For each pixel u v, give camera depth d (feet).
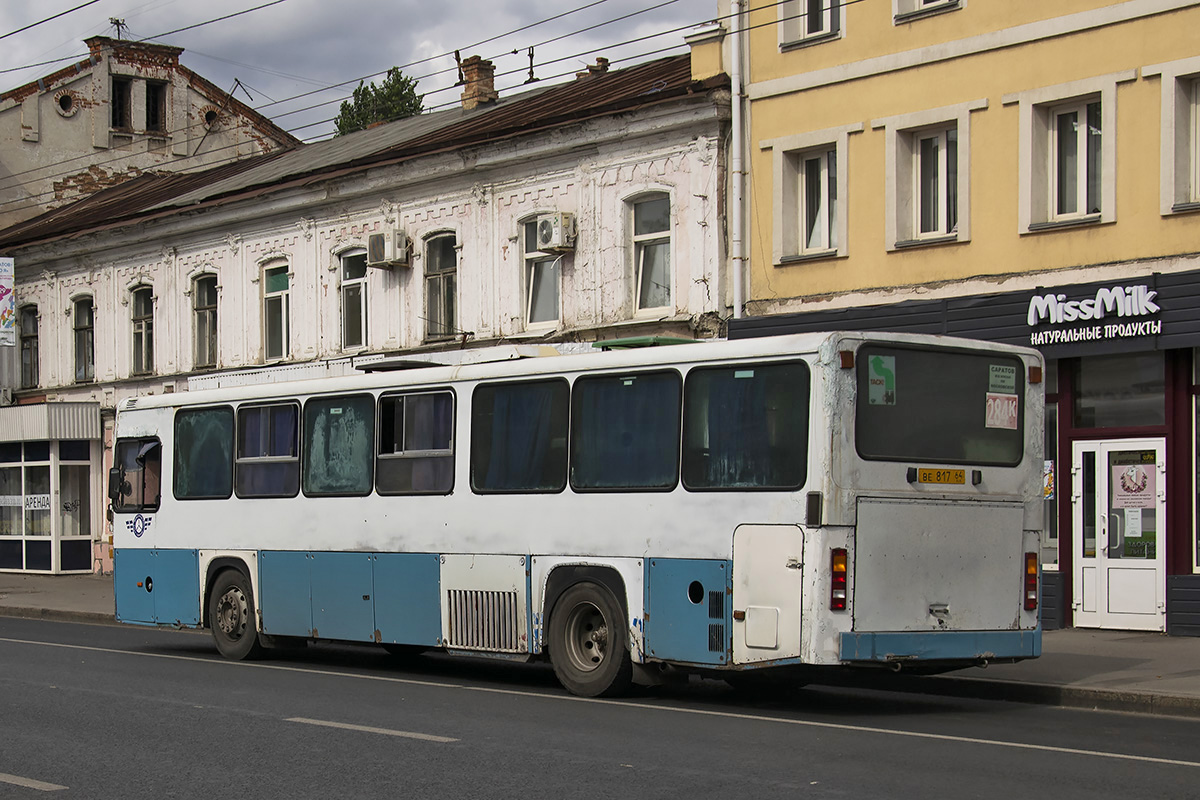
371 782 27.43
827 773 28.07
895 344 36.58
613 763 29.25
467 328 82.69
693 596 37.76
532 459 42.65
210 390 54.75
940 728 34.65
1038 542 38.88
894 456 36.17
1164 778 27.61
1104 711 38.91
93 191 133.28
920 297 61.52
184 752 30.96
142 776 28.32
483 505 43.91
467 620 44.11
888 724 35.40
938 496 36.83
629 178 73.31
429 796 26.08
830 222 66.33
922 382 37.01
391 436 47.29
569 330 75.82
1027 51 58.29
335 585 48.70
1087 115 57.47
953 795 25.88
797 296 66.23
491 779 27.61
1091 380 57.72
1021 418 38.81
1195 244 53.21
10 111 128.67
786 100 66.69
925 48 61.52
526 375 43.11
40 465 110.22
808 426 35.70
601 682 40.01
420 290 85.71
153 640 63.26
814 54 65.72
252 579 52.06
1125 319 54.08
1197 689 39.55
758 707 39.04
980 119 59.77
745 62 68.33
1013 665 45.70
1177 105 53.88
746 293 68.33
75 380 113.91
